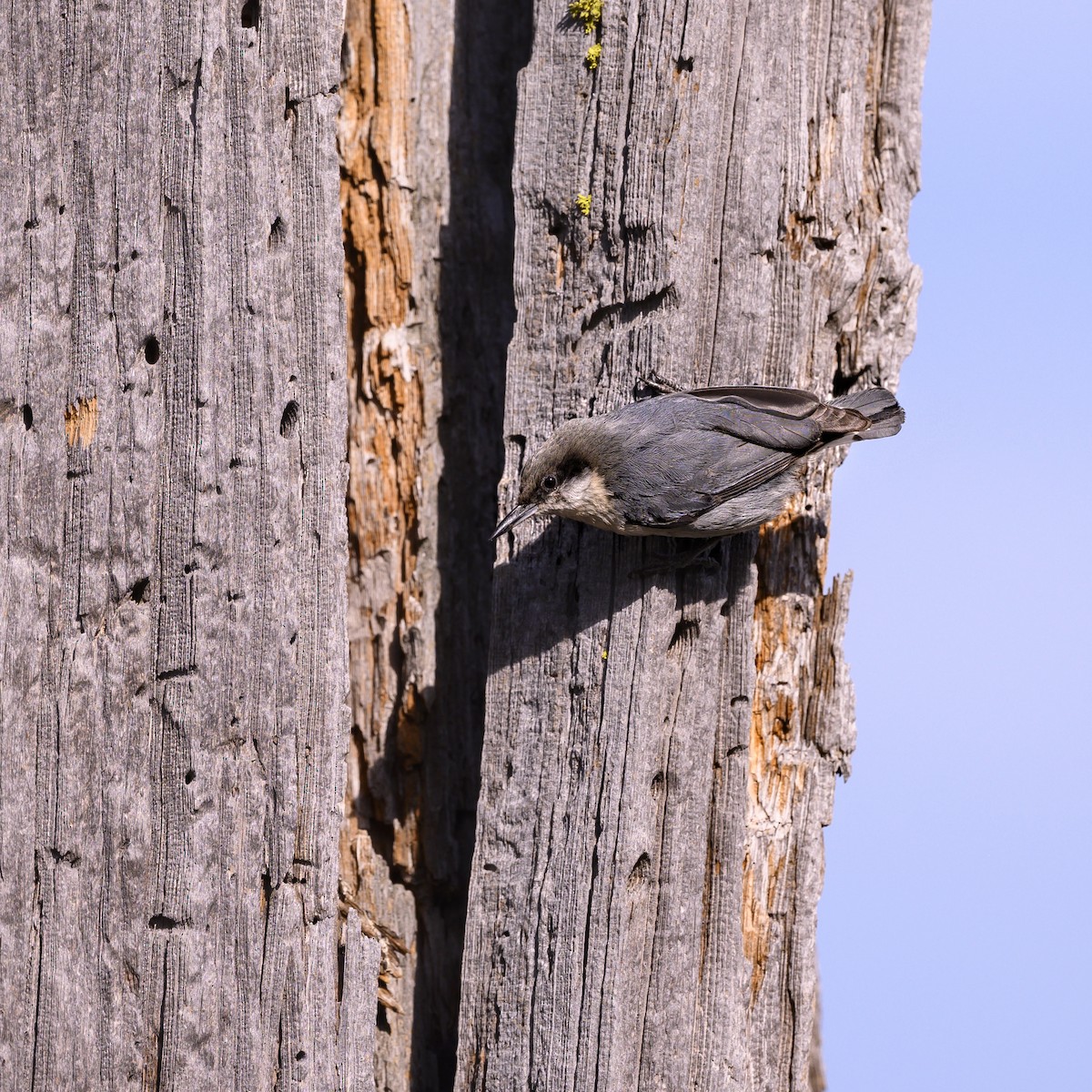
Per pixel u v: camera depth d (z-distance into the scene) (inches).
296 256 339.0
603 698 337.7
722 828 350.3
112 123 330.0
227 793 326.0
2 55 332.5
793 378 363.9
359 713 419.8
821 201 372.8
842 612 381.1
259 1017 323.3
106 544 325.4
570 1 353.1
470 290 421.1
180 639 323.9
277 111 336.8
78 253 330.0
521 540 353.7
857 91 382.6
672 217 340.8
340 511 339.9
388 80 413.7
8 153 332.2
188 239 328.2
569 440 331.6
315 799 332.8
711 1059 341.7
